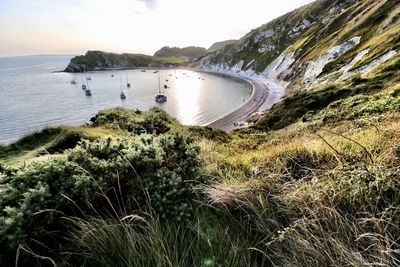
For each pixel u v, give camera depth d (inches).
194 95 4148.6
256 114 2311.8
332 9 5147.6
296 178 155.6
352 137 206.4
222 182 151.7
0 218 100.8
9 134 2456.9
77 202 119.0
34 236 103.9
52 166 123.8
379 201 105.7
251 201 125.0
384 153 131.6
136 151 140.3
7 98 4286.4
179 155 152.9
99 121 613.3
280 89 3713.1
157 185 127.8
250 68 6387.8
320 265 91.5
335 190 114.1
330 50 2938.0
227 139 890.1
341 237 97.0
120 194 128.2
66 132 447.5
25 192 115.2
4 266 98.5
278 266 95.3
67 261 106.0
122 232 112.7
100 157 143.6
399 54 1482.5
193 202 129.4
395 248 89.8
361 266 85.2
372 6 3169.3
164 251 98.7
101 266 103.4
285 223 115.9
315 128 605.6
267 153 216.5
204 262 98.4
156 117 663.8
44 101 3971.5
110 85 5772.6
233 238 110.6
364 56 2058.3
